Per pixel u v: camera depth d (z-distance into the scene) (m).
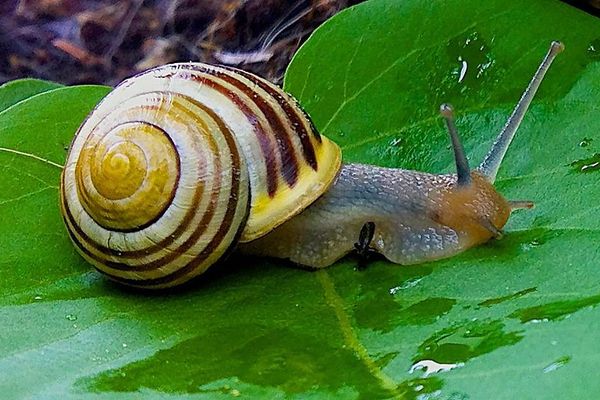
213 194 0.14
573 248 0.14
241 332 0.13
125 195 0.14
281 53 0.18
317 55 0.15
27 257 0.14
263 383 0.13
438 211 0.14
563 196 0.14
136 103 0.14
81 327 0.14
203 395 0.13
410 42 0.15
